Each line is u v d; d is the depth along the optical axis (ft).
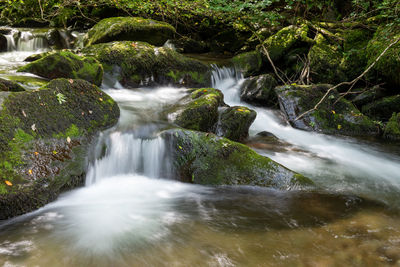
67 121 14.03
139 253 9.45
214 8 28.99
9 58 28.19
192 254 9.43
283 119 26.17
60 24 39.45
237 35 37.37
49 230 10.51
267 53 29.89
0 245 9.58
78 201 12.69
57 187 12.36
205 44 37.47
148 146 15.55
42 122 13.12
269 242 10.08
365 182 15.76
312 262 9.14
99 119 15.47
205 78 27.48
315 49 30.17
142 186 14.38
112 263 8.98
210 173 14.52
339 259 9.30
